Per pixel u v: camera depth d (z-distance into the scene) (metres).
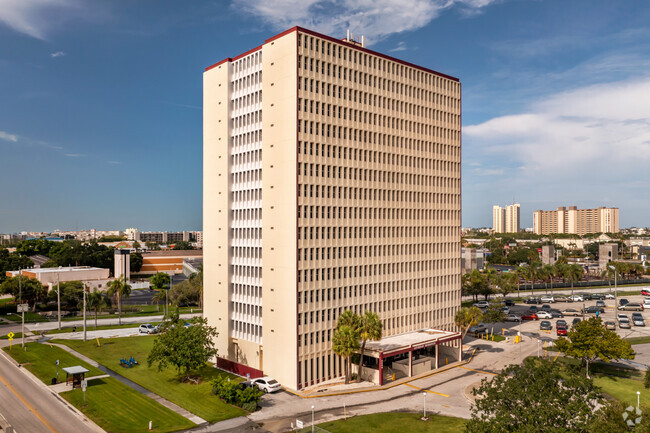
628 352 71.81
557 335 107.12
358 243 81.50
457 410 61.16
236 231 83.56
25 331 109.19
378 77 86.25
